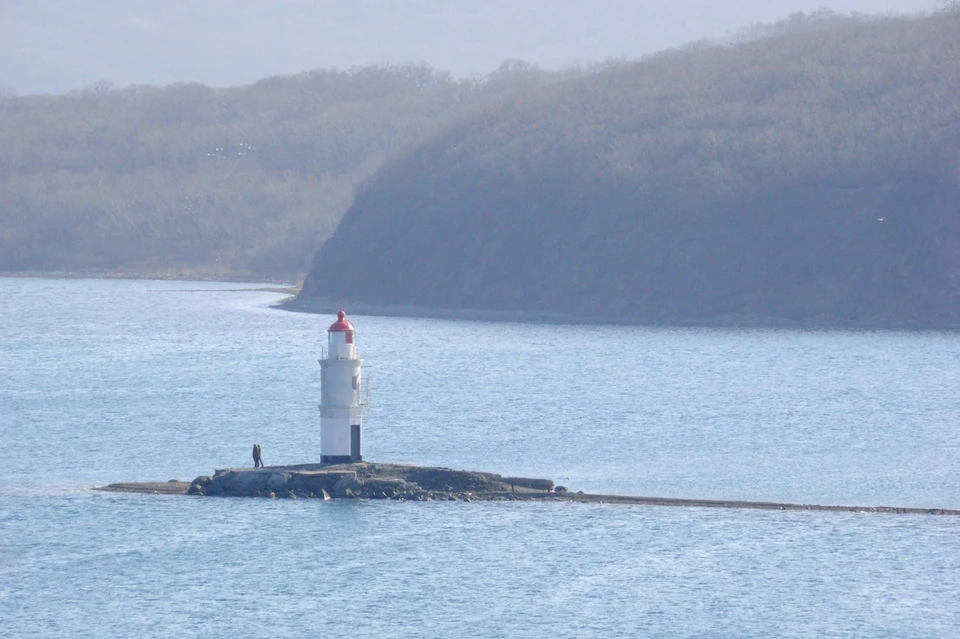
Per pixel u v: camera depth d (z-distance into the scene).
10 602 191.25
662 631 180.12
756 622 183.00
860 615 185.88
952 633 178.75
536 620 184.25
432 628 181.00
